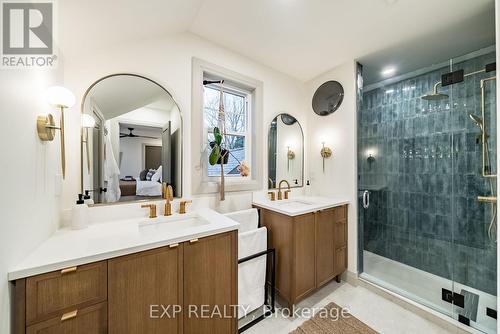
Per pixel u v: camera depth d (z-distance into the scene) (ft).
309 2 4.54
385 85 8.03
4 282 2.15
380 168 8.19
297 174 8.23
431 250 7.09
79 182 4.14
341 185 7.32
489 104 5.68
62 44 3.66
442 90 6.68
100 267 2.81
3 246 2.15
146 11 3.97
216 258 3.95
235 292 4.23
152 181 5.02
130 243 3.13
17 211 2.41
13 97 2.35
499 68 3.40
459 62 6.30
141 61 4.91
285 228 5.58
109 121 4.52
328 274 6.34
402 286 6.38
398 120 7.83
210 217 4.76
